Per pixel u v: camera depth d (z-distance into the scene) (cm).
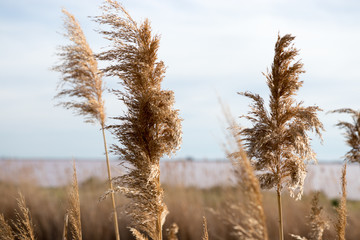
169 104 86
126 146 86
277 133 79
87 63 107
